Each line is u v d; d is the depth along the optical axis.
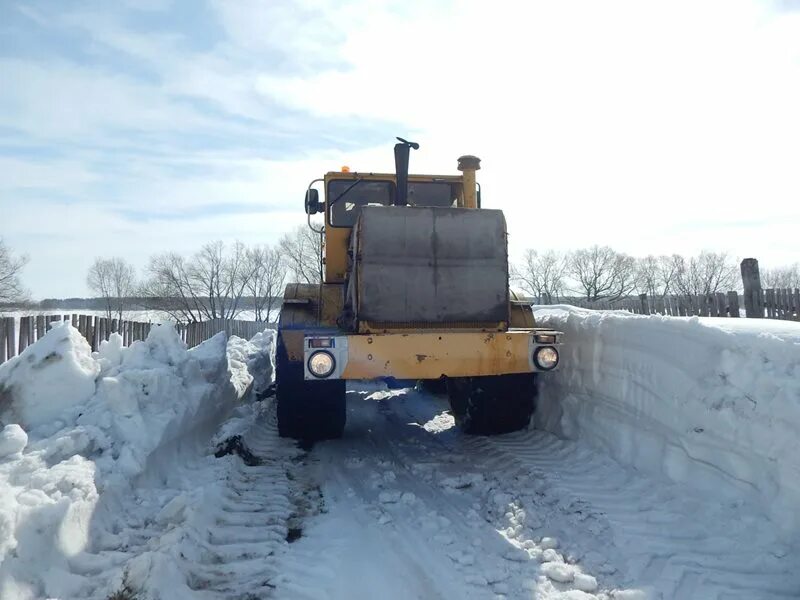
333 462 5.07
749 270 8.85
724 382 3.54
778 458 3.07
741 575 2.78
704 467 3.61
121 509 3.35
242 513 3.72
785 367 3.22
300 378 5.46
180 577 2.71
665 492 3.71
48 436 3.65
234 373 7.02
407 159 5.38
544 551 3.17
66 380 4.05
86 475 3.14
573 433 5.09
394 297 4.66
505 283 4.85
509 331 4.64
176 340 5.13
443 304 4.73
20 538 2.52
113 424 3.84
